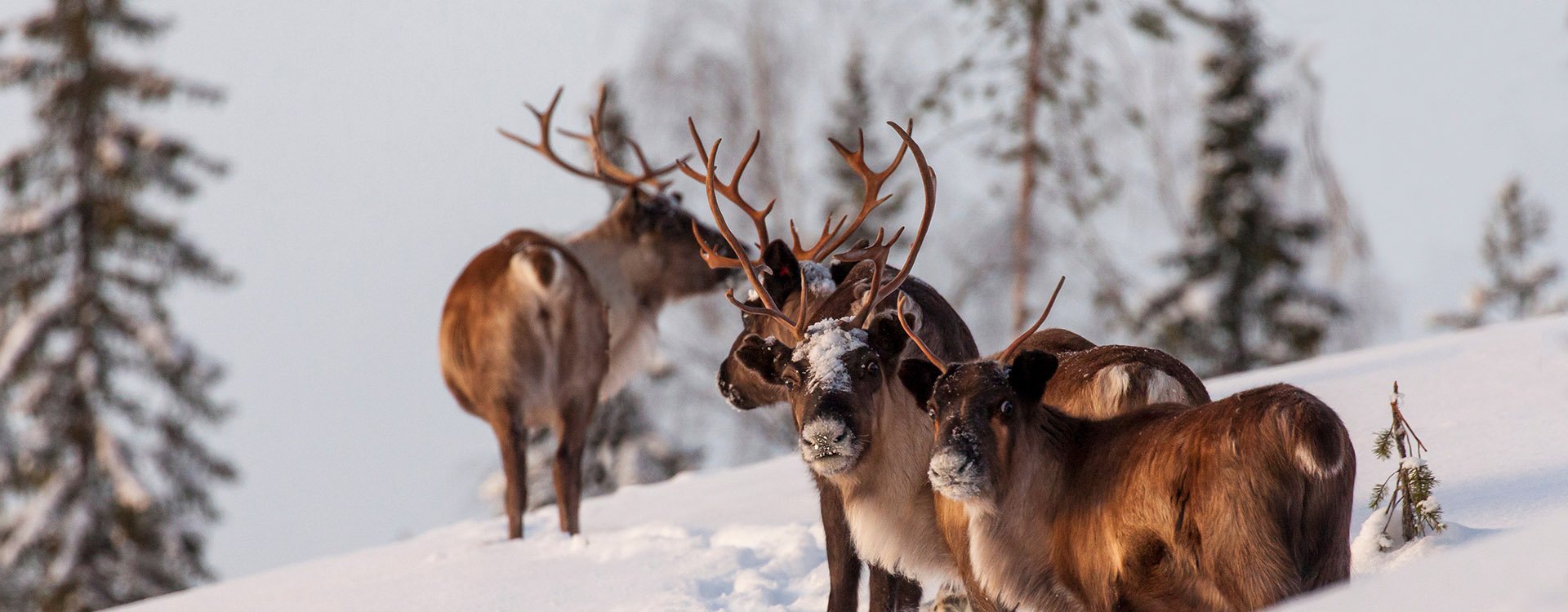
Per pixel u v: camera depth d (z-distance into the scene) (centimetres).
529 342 1423
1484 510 819
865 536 809
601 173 1689
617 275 1623
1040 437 664
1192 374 770
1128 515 609
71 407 3350
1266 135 3606
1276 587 554
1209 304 3603
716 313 2720
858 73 2934
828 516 867
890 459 794
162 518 3378
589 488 3041
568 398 1451
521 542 1318
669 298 1653
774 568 1036
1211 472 573
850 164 1025
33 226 3425
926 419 802
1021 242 2795
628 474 2989
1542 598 348
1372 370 1580
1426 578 403
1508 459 959
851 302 923
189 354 3469
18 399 3316
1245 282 3631
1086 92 2928
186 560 3378
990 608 685
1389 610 379
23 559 3281
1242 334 3659
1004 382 662
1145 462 609
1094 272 2908
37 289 3438
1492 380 1308
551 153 1641
